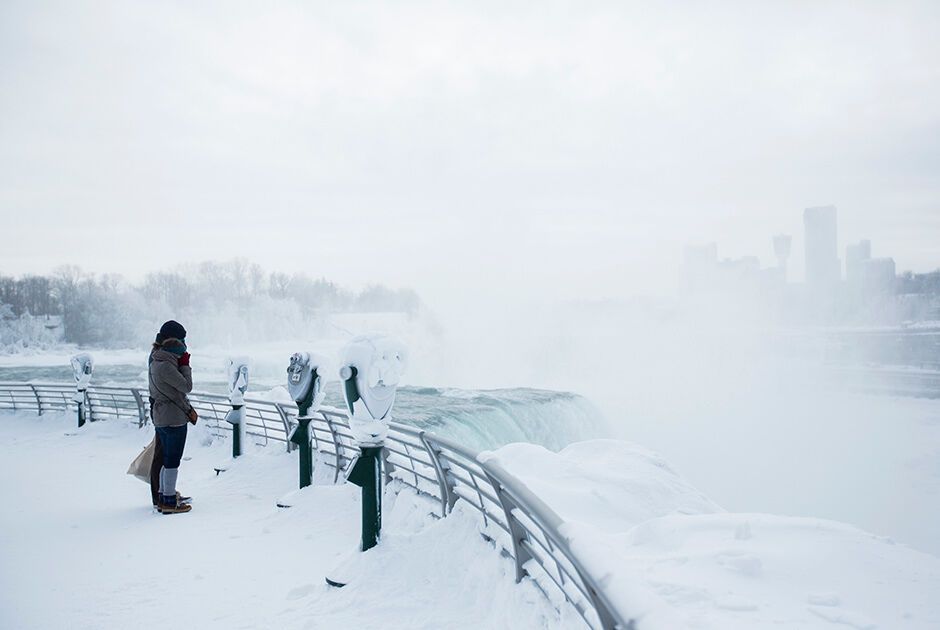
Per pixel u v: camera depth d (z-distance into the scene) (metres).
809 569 3.42
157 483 7.30
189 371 7.28
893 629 2.73
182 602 4.48
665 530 4.41
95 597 4.61
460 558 4.32
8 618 4.23
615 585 1.71
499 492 3.43
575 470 7.54
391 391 4.83
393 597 4.11
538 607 3.18
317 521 6.54
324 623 3.86
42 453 11.63
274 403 9.22
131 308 96.56
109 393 14.58
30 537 6.25
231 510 7.26
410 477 6.31
